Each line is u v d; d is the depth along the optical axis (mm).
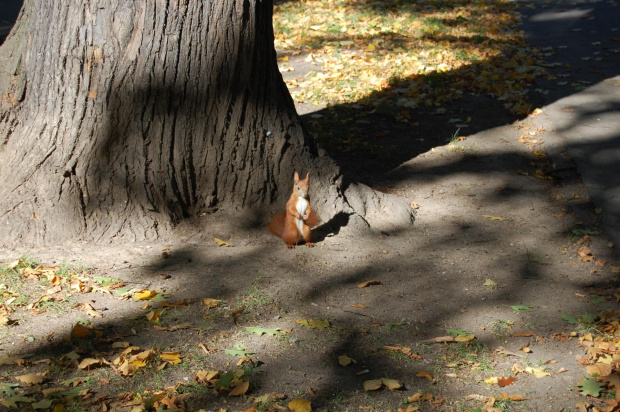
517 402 3686
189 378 3867
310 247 5613
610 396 3738
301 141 6219
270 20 6047
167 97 5637
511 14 14438
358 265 5367
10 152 5746
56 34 5562
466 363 4078
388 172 7363
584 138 8070
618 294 4887
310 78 10398
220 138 5852
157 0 5473
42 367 3912
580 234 5965
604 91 9570
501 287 5051
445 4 15000
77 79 5535
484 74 10219
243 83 5859
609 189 6840
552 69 10641
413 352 4191
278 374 3941
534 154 7762
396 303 4812
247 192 5996
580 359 4094
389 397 3732
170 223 5695
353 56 11195
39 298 4656
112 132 5570
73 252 5312
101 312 4559
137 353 4094
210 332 4367
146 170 5656
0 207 5449
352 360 4055
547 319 4605
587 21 13453
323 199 6039
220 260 5359
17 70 6121
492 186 6996
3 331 4273
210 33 5645
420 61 10938
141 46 5527
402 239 5867
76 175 5539
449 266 5383
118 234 5543
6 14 14539
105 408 3537
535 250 5684
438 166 7496
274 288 4961
